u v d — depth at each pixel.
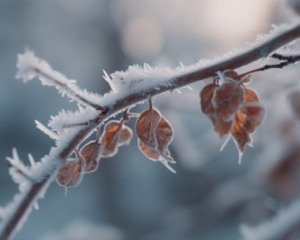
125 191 3.09
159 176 3.20
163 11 2.68
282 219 0.74
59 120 0.43
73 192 3.44
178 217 1.62
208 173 1.88
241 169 1.95
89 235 1.55
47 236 1.63
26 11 3.54
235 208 1.43
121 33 3.34
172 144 1.39
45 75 0.42
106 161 3.18
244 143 0.44
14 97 4.40
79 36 3.59
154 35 2.71
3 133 4.33
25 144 4.32
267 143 1.14
